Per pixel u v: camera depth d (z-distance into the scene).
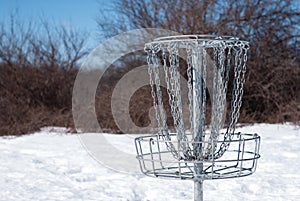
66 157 8.61
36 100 15.71
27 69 16.06
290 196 5.42
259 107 14.01
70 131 12.96
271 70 14.06
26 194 5.73
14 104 14.54
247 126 12.68
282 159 7.74
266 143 9.52
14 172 7.15
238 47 2.61
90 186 6.20
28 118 13.94
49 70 16.14
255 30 14.43
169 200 5.38
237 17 14.35
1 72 15.88
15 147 10.09
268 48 14.35
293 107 13.37
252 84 13.90
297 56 14.51
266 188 5.81
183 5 14.11
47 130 13.50
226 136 2.64
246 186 5.96
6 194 5.73
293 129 11.89
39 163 7.98
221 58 2.55
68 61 16.59
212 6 14.16
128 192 5.83
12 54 16.14
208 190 5.76
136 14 14.68
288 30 14.55
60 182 6.45
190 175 2.67
